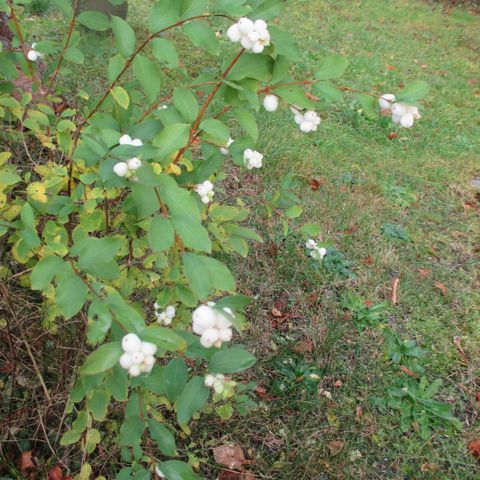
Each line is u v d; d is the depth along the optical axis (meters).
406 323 0.89
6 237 0.56
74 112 0.56
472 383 0.81
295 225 0.99
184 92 0.41
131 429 0.36
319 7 2.46
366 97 0.43
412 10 2.87
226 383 0.37
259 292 0.86
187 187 0.46
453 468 0.68
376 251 1.01
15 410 0.54
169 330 0.30
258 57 0.39
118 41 0.40
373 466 0.67
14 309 0.54
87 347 0.54
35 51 0.54
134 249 0.49
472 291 1.00
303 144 1.25
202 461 0.60
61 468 0.53
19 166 0.61
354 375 0.76
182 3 0.38
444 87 1.91
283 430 0.67
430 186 1.30
